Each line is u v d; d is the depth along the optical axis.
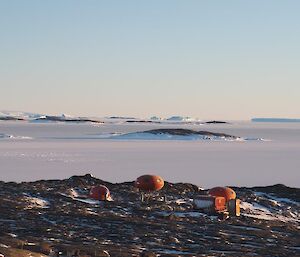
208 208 79.75
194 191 100.88
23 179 129.25
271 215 84.56
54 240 52.38
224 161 186.12
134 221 68.06
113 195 92.12
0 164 163.50
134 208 80.62
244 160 190.50
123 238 56.53
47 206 78.44
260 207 88.75
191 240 57.25
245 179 137.12
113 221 67.19
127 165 169.00
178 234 60.41
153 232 60.88
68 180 101.94
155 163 176.50
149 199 89.12
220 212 78.75
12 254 39.62
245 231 65.25
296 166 171.50
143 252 47.91
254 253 51.72
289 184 128.12
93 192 88.06
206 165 172.00
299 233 67.75
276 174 149.25
